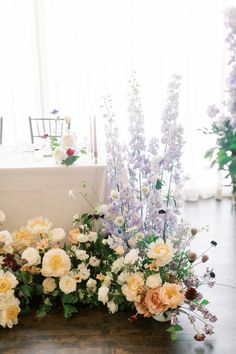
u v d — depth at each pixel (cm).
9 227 212
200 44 354
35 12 349
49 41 357
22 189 204
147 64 360
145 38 355
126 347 162
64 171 201
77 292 191
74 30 354
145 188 178
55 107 371
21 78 362
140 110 175
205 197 389
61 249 196
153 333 171
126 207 183
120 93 365
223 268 235
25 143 285
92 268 201
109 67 362
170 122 171
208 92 366
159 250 170
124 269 182
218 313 187
